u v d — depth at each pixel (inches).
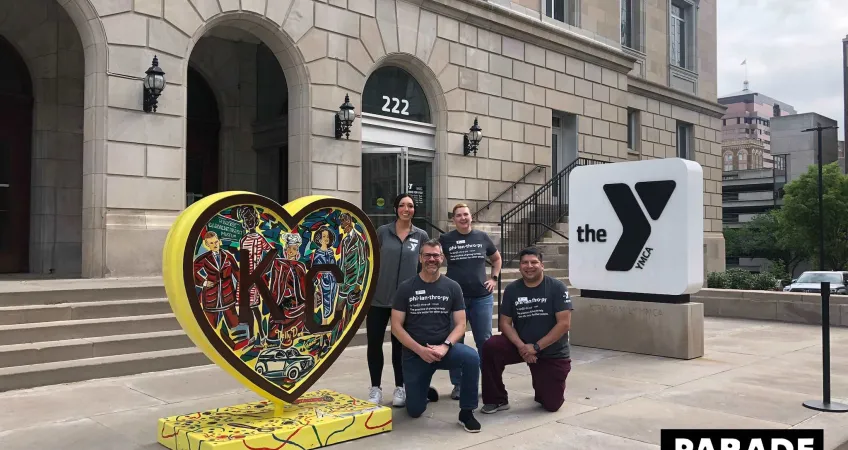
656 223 332.2
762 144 5329.7
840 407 222.4
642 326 337.1
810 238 1873.8
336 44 486.6
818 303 457.4
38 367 249.6
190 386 251.3
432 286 207.6
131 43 386.9
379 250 211.5
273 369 183.8
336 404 202.1
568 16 707.4
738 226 2802.7
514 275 487.8
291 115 477.7
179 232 165.8
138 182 387.2
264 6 447.2
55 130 463.5
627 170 344.8
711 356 331.6
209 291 169.0
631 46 835.4
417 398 209.2
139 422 203.0
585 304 360.8
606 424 204.8
